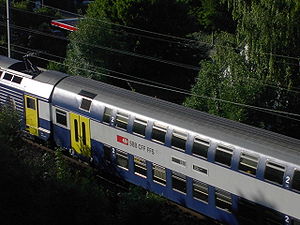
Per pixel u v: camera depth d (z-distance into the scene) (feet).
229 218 96.68
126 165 113.50
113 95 116.67
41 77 134.00
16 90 138.00
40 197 71.77
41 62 236.43
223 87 145.48
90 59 193.06
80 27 194.59
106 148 116.88
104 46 194.49
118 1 218.79
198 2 303.48
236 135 94.48
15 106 139.33
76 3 400.06
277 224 88.99
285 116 143.64
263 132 94.27
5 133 104.22
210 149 96.63
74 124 123.44
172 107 107.96
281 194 87.25
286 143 89.30
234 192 94.17
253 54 142.92
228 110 141.90
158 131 104.99
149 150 107.14
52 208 69.46
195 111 106.11
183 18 234.17
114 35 200.44
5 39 229.25
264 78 143.13
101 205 71.46
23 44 234.79
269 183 88.58
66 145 127.85
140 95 116.47
